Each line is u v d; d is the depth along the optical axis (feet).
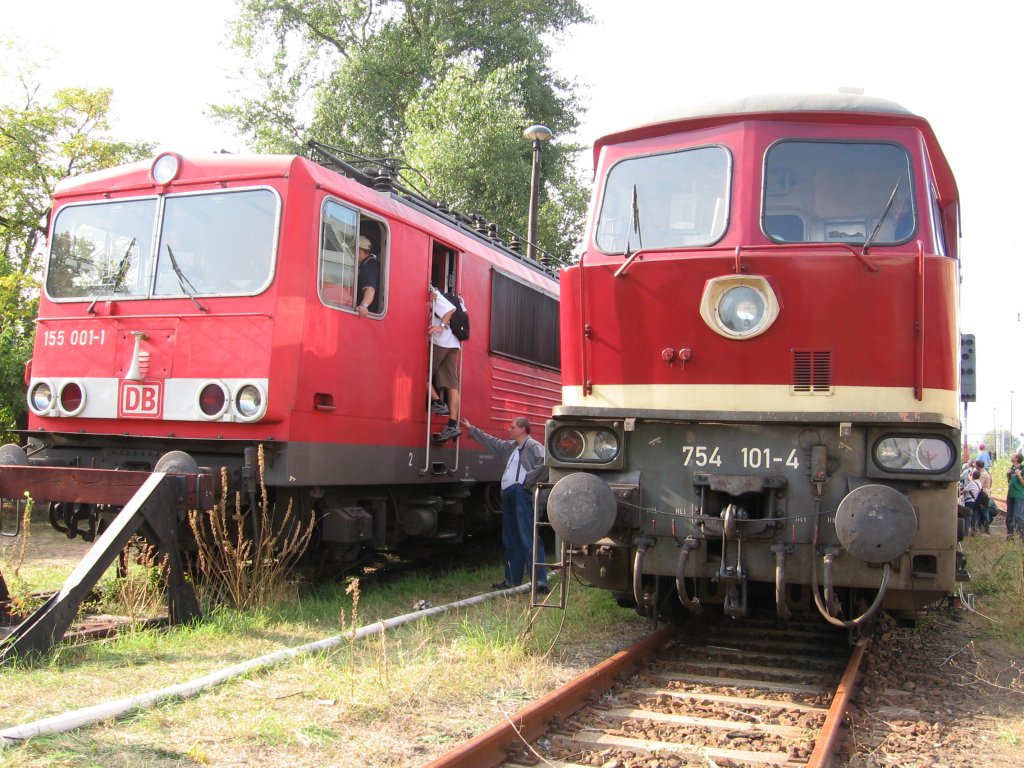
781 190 19.49
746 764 13.96
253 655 19.63
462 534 35.58
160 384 24.75
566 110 99.19
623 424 18.93
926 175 19.26
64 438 26.61
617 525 18.79
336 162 28.96
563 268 20.31
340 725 15.23
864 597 19.43
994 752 14.97
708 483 18.29
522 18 98.17
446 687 17.44
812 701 17.35
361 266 27.68
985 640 24.00
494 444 29.91
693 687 18.22
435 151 74.64
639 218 20.49
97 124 54.29
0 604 20.68
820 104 19.79
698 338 18.71
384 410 27.94
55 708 15.40
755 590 20.95
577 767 13.89
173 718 15.17
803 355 18.08
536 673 18.54
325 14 92.58
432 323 30.40
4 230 51.65
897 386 17.70
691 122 20.47
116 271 26.18
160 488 21.08
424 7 94.17
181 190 25.82
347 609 24.91
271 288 23.94
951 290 17.85
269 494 25.58
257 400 23.50
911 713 16.85
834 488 17.72
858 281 17.84
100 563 19.36
